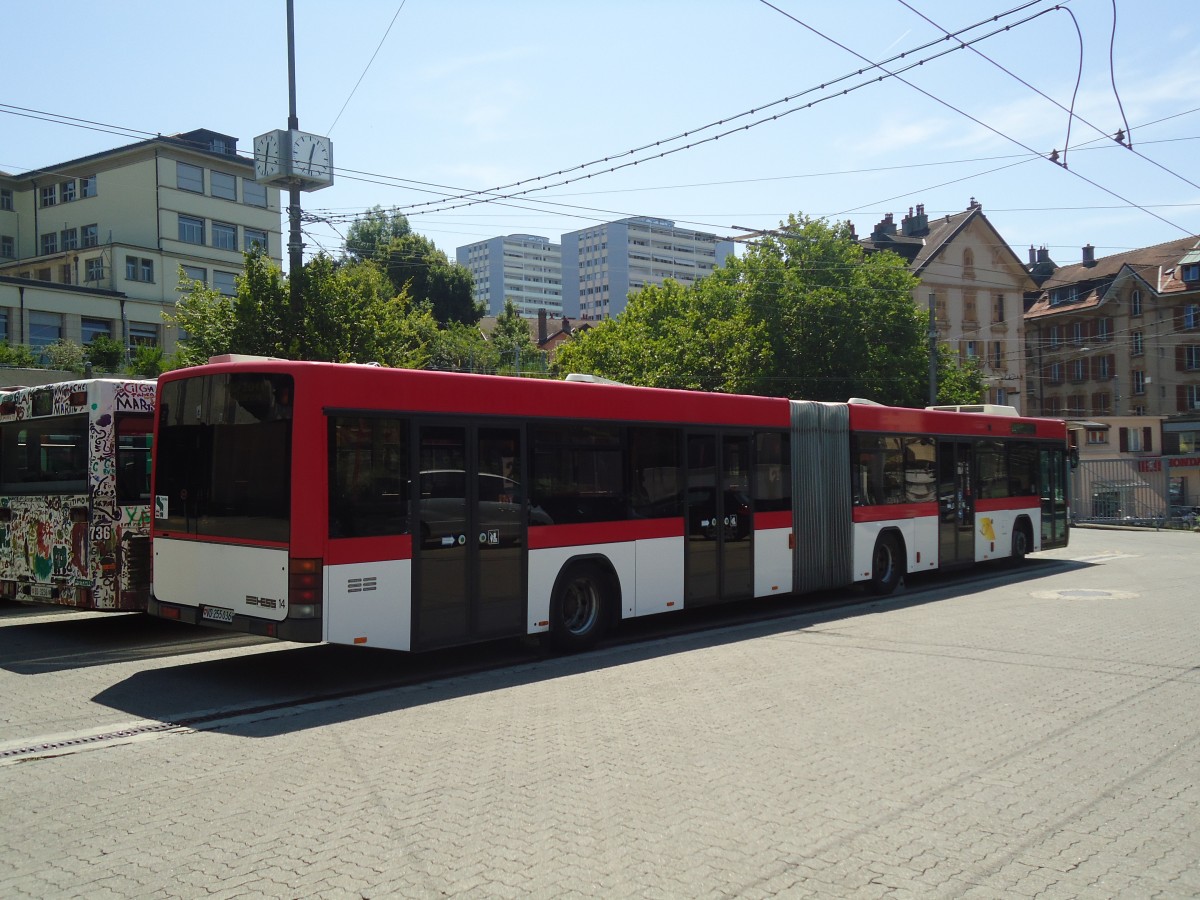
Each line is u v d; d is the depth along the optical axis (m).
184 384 9.74
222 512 9.23
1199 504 41.34
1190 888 4.54
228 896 4.41
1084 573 19.66
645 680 9.29
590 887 4.50
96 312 47.47
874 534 15.73
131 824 5.38
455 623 9.71
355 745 7.03
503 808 5.60
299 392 8.71
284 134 19.95
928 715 7.84
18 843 5.11
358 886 4.51
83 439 11.38
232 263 54.41
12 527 12.30
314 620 8.57
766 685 8.99
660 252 178.62
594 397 11.35
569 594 11.09
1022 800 5.79
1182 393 62.28
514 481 10.40
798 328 41.66
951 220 64.56
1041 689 8.81
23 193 55.66
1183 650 10.81
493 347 53.06
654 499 12.01
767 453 13.80
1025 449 20.14
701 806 5.63
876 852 4.95
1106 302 65.06
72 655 10.84
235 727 7.59
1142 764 6.54
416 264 61.69
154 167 51.44
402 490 9.34
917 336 42.97
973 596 15.96
